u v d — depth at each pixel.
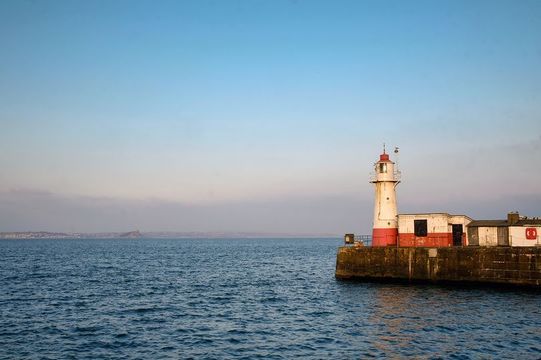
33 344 34.12
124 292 59.09
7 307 47.97
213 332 37.91
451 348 32.75
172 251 190.50
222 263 114.94
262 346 33.84
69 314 44.62
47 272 85.62
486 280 56.25
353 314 44.59
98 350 32.84
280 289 62.47
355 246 66.69
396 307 47.31
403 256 61.84
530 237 58.34
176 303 51.16
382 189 69.00
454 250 58.44
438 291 56.22
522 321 40.53
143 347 33.62
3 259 126.12
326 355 31.53
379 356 31.12
